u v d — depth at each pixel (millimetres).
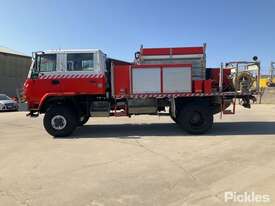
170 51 14898
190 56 14859
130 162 9531
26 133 15727
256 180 7648
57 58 14398
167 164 9203
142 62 14938
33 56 14477
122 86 14445
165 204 6336
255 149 10992
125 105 14625
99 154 10688
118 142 12719
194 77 14828
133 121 19391
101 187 7387
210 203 6340
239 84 14711
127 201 6527
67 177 8203
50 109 14273
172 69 14375
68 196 6887
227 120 19375
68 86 14336
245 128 15867
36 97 14422
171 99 14383
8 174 8586
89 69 14359
